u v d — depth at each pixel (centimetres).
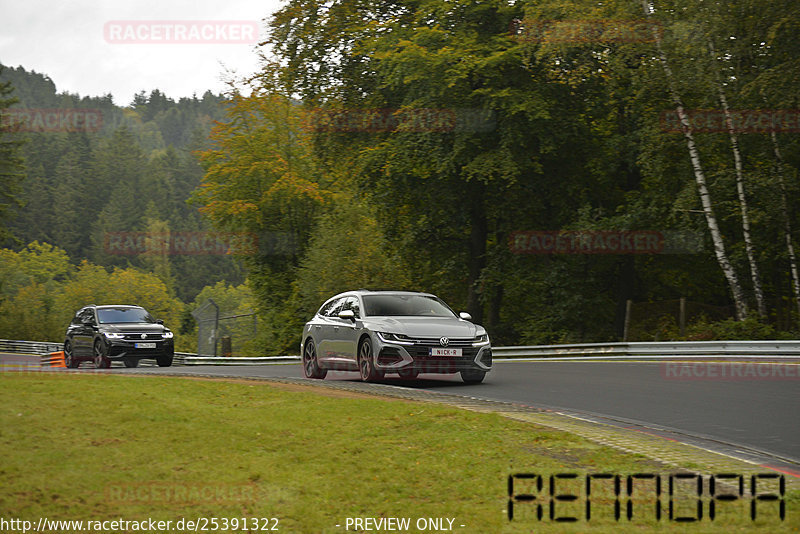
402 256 5275
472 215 4991
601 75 4522
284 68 5250
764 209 3909
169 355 3534
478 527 881
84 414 1274
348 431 1319
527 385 2198
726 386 2141
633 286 4994
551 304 4750
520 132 4397
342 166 5459
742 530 877
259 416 1400
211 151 6850
